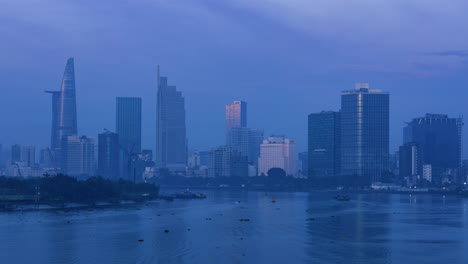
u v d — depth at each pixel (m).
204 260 163.00
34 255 172.00
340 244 195.38
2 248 185.75
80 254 173.25
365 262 162.25
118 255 170.88
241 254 173.00
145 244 193.50
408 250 182.75
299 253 175.38
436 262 163.25
